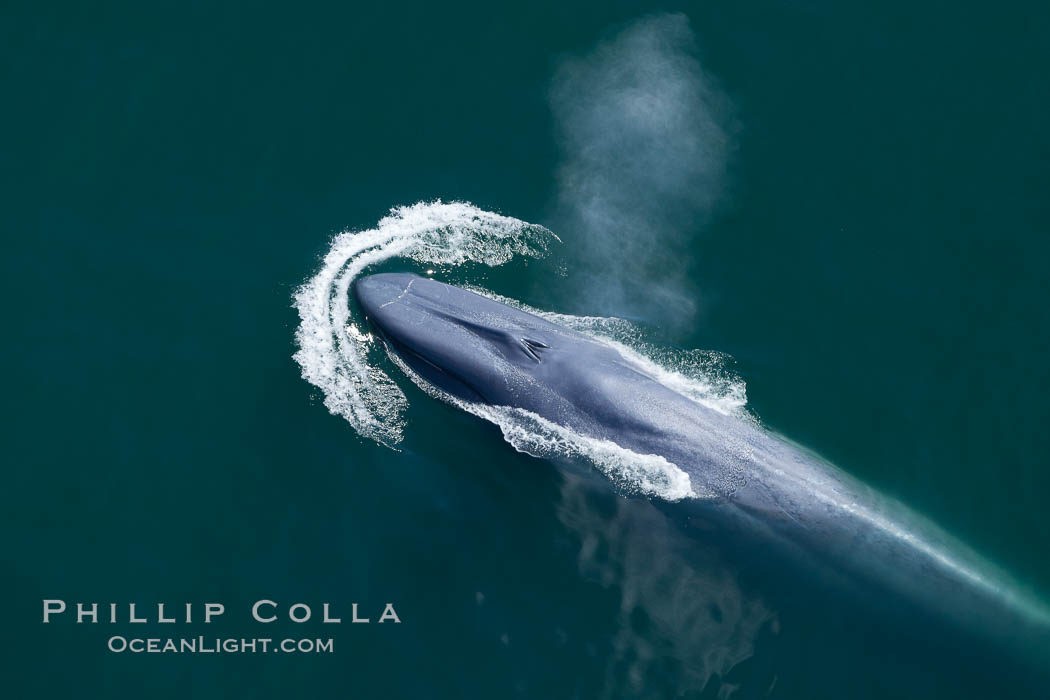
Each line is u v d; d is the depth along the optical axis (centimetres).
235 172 4434
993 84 4650
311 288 4144
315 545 3597
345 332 4003
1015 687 3275
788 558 3438
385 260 4222
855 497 3503
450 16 4847
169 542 3612
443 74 4700
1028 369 3934
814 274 4194
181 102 4603
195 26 4794
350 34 4784
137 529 3638
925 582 3362
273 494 3694
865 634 3375
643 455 3497
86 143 4481
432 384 3788
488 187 4431
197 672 3403
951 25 4806
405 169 4466
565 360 3622
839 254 4241
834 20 4834
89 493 3700
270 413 3853
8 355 3972
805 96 4641
